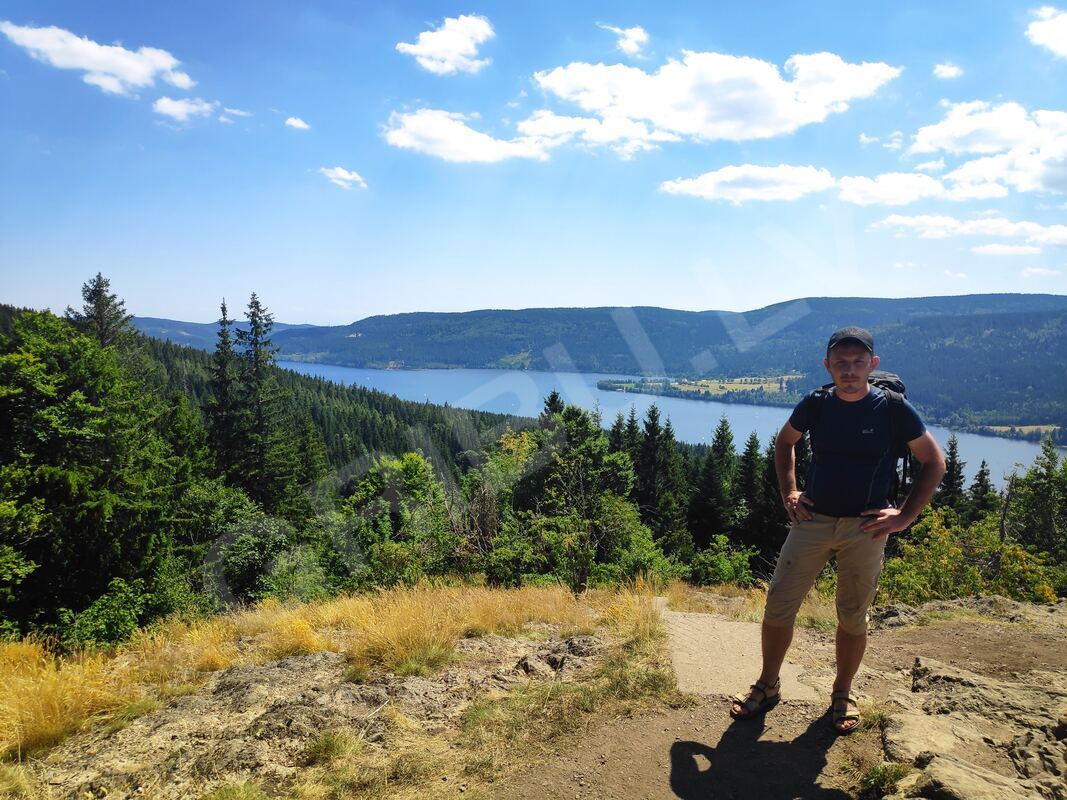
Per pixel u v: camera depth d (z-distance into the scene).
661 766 2.66
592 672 3.80
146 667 4.80
